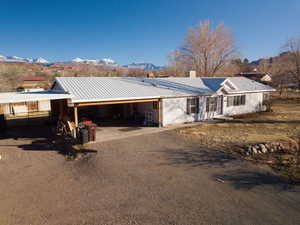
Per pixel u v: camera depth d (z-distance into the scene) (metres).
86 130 11.37
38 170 8.10
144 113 17.56
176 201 5.78
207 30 42.69
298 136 12.11
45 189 6.58
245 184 6.68
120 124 16.69
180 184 6.75
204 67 44.62
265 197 5.92
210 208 5.44
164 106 15.38
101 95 12.83
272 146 9.94
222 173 7.50
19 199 6.01
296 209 5.34
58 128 14.52
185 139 11.90
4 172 7.95
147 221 4.96
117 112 20.80
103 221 4.97
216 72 44.94
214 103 18.53
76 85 14.34
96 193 6.27
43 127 16.52
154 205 5.60
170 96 15.23
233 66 45.75
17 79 43.59
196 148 10.27
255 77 57.25
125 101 13.42
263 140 11.32
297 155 9.18
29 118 20.44
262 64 72.81
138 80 19.12
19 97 10.70
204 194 6.12
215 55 43.34
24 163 8.87
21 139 12.79
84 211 5.38
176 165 8.28
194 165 8.25
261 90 21.61
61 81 14.82
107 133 13.62
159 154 9.55
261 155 9.22
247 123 16.27
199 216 5.12
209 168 7.95
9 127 16.56
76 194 6.23
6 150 10.65
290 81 48.28
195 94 16.58
